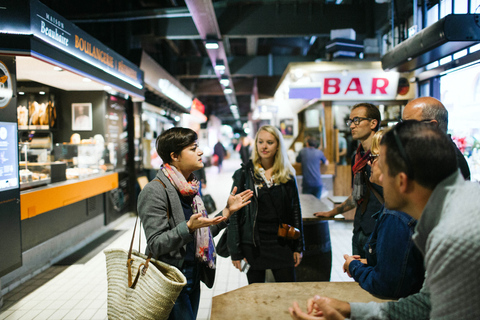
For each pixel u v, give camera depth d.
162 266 1.47
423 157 0.82
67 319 2.86
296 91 6.12
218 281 3.67
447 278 0.74
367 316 0.95
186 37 8.43
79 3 7.11
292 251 2.27
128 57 6.92
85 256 4.49
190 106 12.94
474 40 3.49
